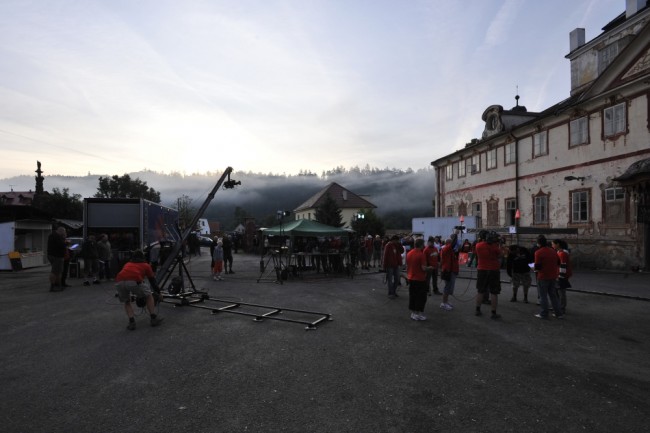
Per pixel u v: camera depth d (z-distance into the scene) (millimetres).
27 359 5688
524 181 24328
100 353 5953
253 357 5773
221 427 3730
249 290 12680
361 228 48812
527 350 6148
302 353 5969
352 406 4180
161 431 3660
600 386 4730
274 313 8734
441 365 5449
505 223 26297
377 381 4867
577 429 3697
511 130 25078
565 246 9102
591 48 22812
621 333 7199
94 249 13758
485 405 4207
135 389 4621
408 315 8742
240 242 37625
